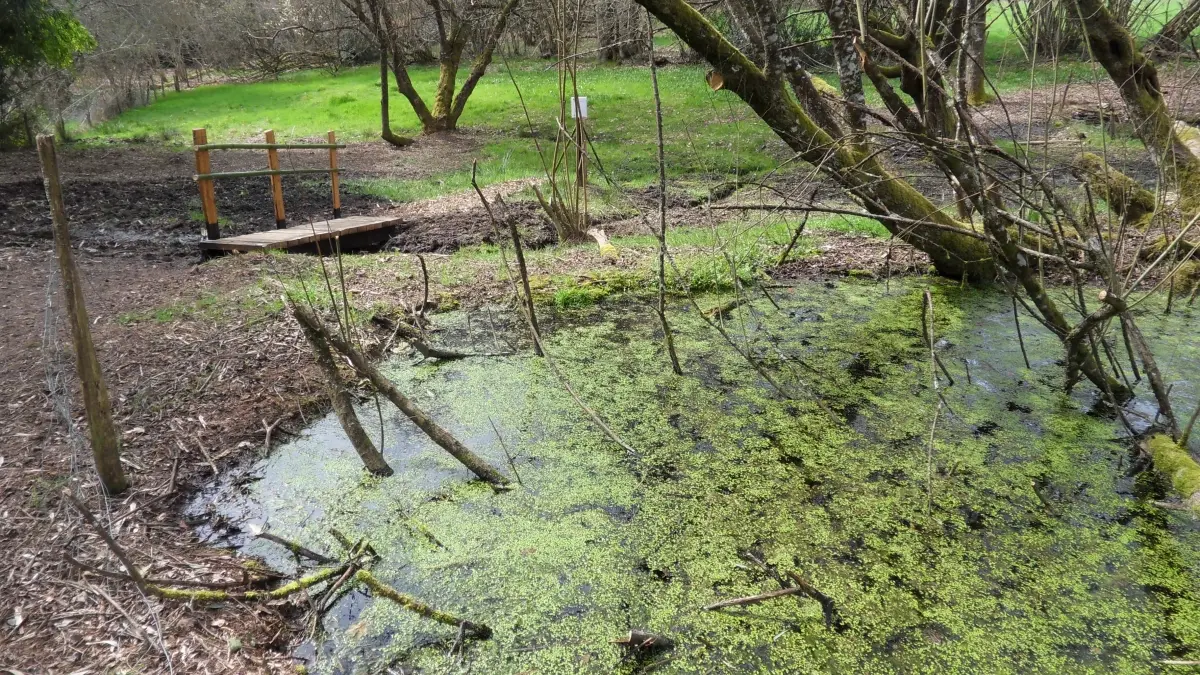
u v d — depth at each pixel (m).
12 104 15.68
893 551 3.21
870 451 3.96
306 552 3.11
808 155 5.09
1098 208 7.48
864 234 7.72
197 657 2.53
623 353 5.23
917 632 2.79
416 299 6.04
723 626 2.82
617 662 2.67
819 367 4.94
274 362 4.77
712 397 4.57
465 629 2.80
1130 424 4.11
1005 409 4.36
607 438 4.14
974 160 3.69
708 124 15.13
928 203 5.93
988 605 2.91
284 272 6.49
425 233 8.30
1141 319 5.61
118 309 5.56
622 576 3.09
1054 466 3.81
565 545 3.28
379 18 16.00
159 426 4.00
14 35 14.19
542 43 26.75
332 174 9.26
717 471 3.81
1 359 4.58
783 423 4.26
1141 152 9.51
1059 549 3.22
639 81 21.50
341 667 2.64
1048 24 4.12
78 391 4.18
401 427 4.26
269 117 19.84
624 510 3.51
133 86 24.97
